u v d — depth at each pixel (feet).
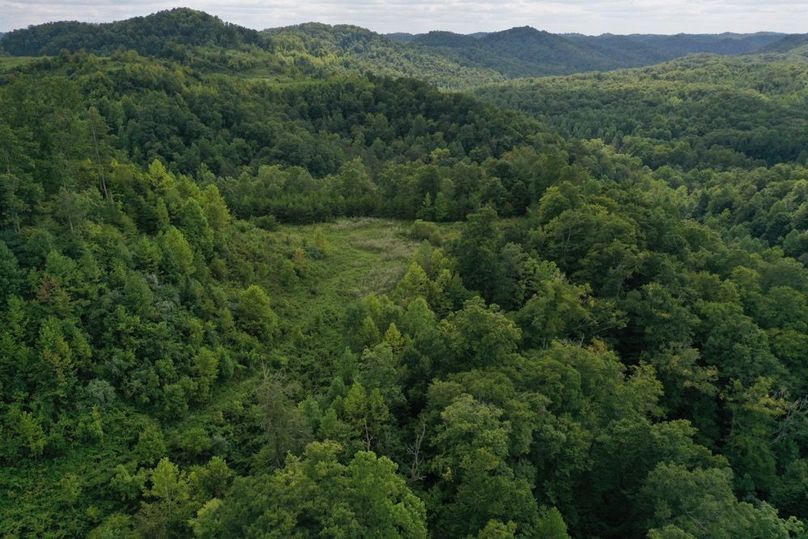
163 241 186.09
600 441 131.95
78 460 135.44
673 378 173.06
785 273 224.12
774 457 161.27
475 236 213.46
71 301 153.07
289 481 99.86
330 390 148.66
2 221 161.17
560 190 255.91
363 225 334.24
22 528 120.57
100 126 213.05
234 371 174.81
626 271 196.85
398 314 182.09
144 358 157.07
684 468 120.16
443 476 118.01
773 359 174.50
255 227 280.31
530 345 171.22
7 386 137.90
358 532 90.12
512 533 100.83
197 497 124.67
